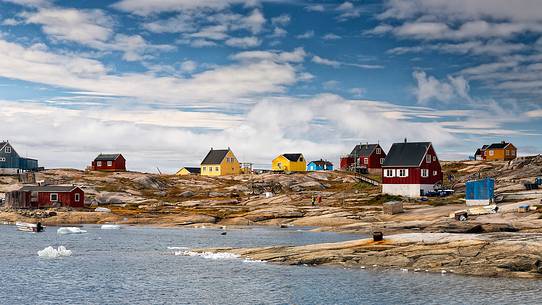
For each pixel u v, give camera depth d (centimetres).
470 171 15450
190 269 5025
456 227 6512
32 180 13862
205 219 10144
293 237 7606
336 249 5378
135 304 3781
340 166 17725
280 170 18250
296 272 4778
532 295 3831
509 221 6962
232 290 4162
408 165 11281
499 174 11706
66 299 3919
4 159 15700
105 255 5997
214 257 5678
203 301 3866
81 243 7200
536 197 8744
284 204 11575
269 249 5803
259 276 4638
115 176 15325
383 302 3750
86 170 16662
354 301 3791
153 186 14788
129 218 10475
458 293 3919
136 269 5053
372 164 16912
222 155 18012
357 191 12594
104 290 4203
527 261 4500
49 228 9519
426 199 10438
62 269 5078
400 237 5450
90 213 10838
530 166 11412
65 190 11812
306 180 15200
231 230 8881
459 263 4653
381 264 4897
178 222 10050
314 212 10125
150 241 7425
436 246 5038
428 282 4272
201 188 15075
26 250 6425
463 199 9981
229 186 15175
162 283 4441
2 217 10700
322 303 3766
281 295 3988
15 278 4641
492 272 4447
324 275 4628
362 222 8644
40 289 4228
